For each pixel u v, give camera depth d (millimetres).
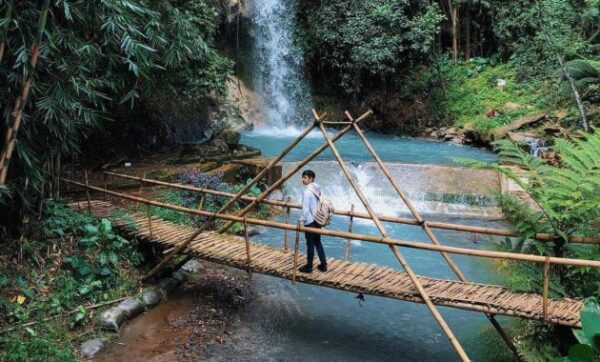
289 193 9758
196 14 8977
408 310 5883
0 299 4848
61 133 5609
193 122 12055
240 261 5523
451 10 17000
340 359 4824
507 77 15852
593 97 12781
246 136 15148
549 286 4395
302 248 7617
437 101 16219
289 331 5340
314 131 16781
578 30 14766
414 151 13617
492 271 6867
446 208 9367
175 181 8992
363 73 17156
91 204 7379
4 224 5621
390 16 15359
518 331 5160
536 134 12719
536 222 4562
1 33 4402
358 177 10312
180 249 5797
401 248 7703
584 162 4484
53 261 5648
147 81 7438
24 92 4578
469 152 13398
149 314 5586
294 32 17250
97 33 5523
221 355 4832
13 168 5441
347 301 6078
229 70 9773
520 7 15703
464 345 5105
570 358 1958
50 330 4844
